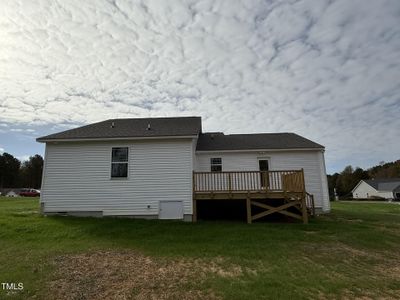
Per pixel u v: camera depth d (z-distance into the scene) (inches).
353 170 3331.7
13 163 3019.2
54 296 218.2
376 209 998.4
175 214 540.1
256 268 283.3
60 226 456.8
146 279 253.1
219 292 224.1
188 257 317.7
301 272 273.0
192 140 562.6
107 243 375.6
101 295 221.1
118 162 563.2
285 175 586.9
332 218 634.2
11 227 446.0
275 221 575.8
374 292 231.3
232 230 453.7
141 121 709.9
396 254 353.7
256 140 775.7
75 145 567.2
